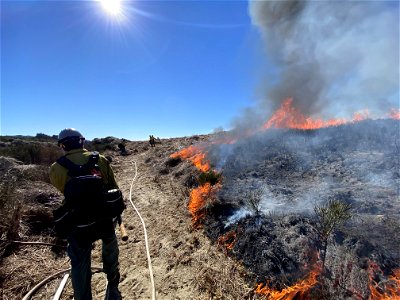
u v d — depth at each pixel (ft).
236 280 13.91
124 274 15.42
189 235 19.27
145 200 29.71
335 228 15.58
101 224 10.69
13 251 16.58
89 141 128.77
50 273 14.75
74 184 10.23
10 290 13.24
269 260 14.37
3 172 33.50
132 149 99.66
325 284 12.39
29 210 20.65
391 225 15.43
